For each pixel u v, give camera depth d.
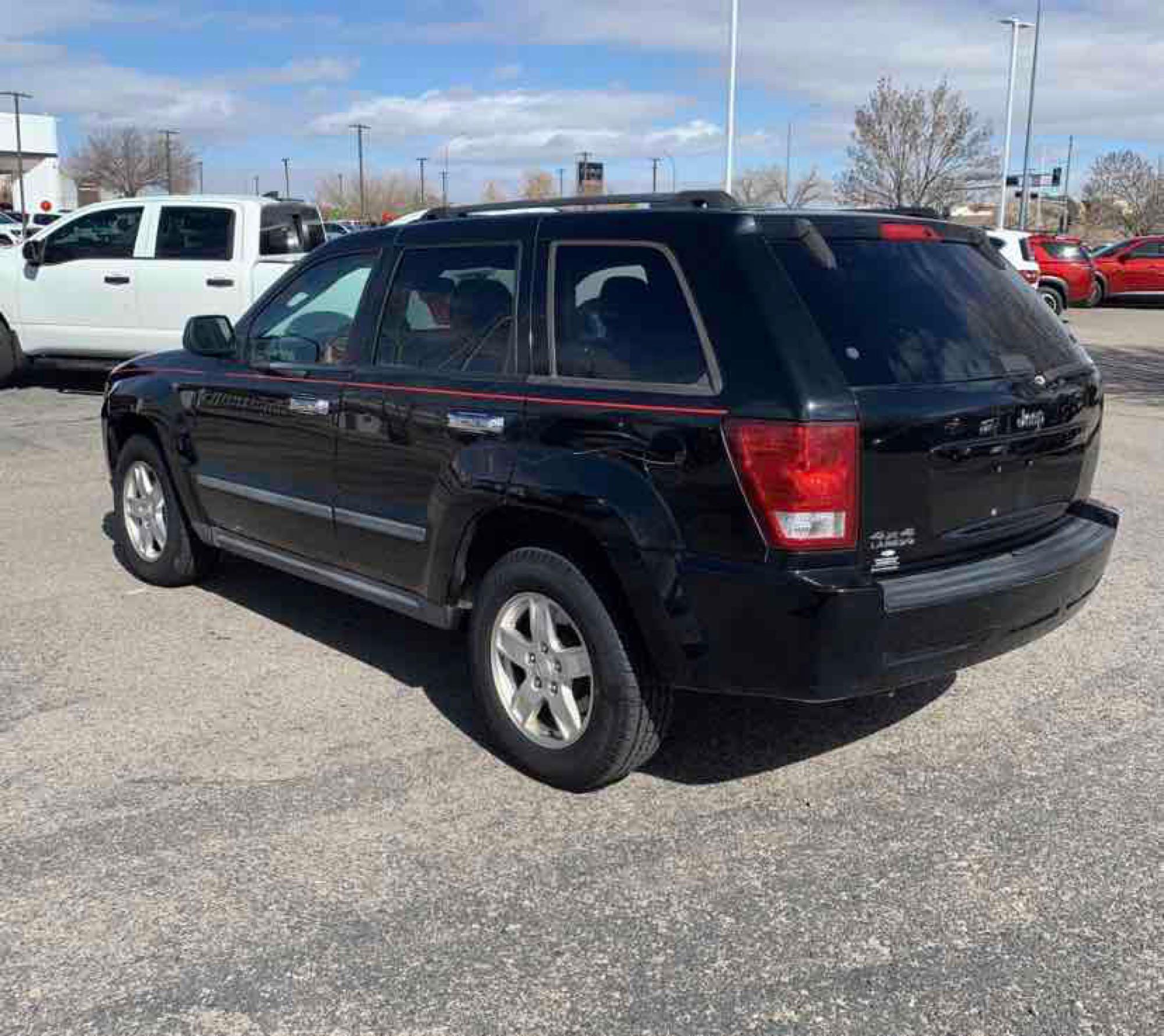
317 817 3.87
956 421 3.61
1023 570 3.82
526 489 3.90
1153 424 11.90
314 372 4.98
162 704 4.78
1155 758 4.29
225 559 6.91
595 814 3.89
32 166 68.44
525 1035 2.83
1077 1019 2.87
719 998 2.96
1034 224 67.19
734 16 28.30
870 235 3.84
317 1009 2.93
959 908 3.34
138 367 6.26
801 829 3.79
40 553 6.98
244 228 11.88
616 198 4.32
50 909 3.35
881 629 3.46
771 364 3.43
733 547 3.48
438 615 4.47
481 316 4.30
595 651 3.83
